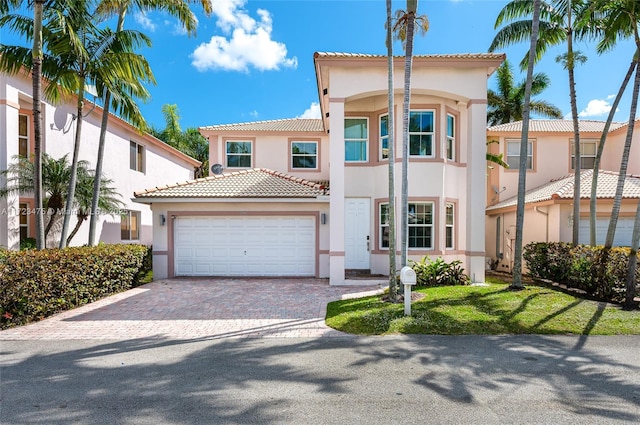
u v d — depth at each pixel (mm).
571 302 8672
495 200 17984
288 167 19125
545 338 6570
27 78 12945
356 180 13555
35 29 8992
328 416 3943
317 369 5230
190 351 6008
